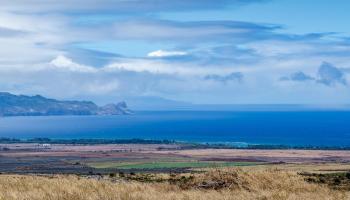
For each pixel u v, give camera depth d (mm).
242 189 41094
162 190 40656
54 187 37531
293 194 38188
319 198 36688
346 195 38062
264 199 35688
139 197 34375
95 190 37156
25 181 41500
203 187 43094
